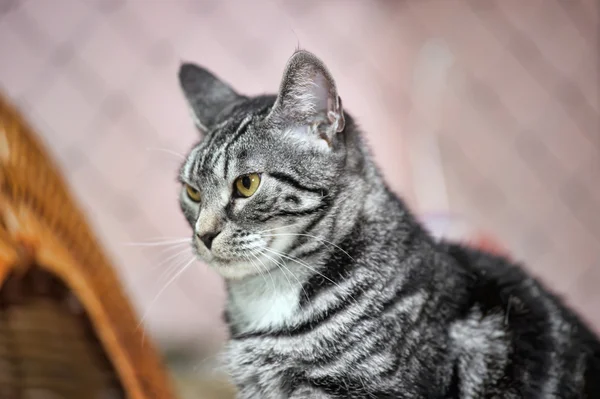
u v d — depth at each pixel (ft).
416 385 2.43
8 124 2.69
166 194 3.71
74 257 2.72
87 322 2.77
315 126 2.54
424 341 2.46
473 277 2.59
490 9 4.29
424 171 4.01
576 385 2.56
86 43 3.59
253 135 2.53
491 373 2.50
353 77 4.01
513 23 4.35
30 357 2.69
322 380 2.46
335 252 2.52
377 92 4.05
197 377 3.41
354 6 4.04
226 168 2.52
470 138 4.24
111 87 3.62
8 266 2.62
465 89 4.24
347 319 2.47
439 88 4.09
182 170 2.63
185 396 3.28
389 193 2.63
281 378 2.50
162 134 3.71
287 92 2.52
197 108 2.74
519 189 4.38
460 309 2.53
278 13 3.89
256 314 2.55
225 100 2.76
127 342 2.76
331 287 2.50
